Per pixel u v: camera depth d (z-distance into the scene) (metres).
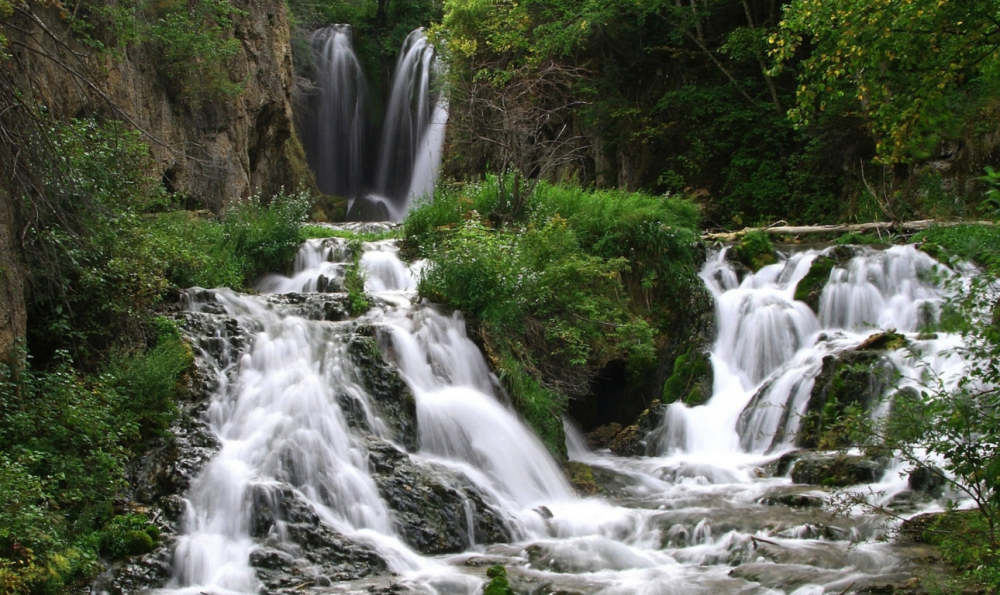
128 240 11.76
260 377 11.18
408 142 32.59
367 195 32.84
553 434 12.55
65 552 7.89
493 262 13.64
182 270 13.65
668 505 10.83
